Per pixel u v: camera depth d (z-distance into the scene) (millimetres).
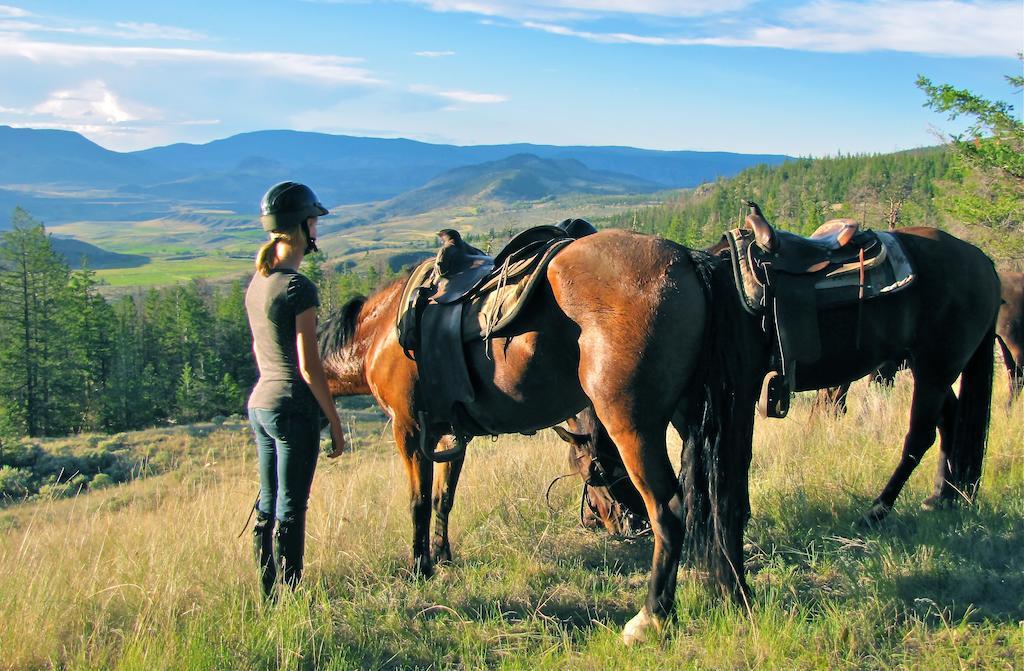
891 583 3709
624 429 3348
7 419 46094
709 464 3430
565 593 4008
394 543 4887
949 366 4648
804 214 118625
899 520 4711
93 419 58438
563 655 3260
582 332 3432
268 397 3828
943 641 3125
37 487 25578
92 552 4773
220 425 36469
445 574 4379
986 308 4691
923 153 159375
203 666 3193
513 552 4586
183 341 71375
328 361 4801
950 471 4918
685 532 3596
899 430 6789
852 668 2955
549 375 3611
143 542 4875
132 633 3547
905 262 4395
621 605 3861
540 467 6520
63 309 59000
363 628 3621
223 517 5488
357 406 42531
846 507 4953
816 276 4172
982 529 4363
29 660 3352
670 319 3275
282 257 3871
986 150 18484
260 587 3846
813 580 3982
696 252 3500
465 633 3541
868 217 69438
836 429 6867
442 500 4648
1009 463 5672
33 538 4957
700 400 3430
